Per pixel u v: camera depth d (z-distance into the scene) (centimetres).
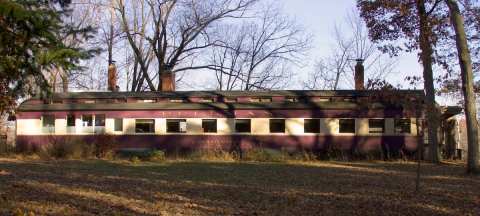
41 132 3500
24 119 3506
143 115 3444
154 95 3603
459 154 3219
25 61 1004
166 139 3403
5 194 1248
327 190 1480
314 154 3111
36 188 1394
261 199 1299
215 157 3017
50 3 1045
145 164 2528
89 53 1081
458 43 2073
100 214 1047
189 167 2339
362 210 1150
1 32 953
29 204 1121
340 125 3291
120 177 1788
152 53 4803
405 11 2444
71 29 1080
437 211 1139
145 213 1073
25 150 3400
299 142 3303
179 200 1257
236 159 2961
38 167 2186
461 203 1247
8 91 1059
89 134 3469
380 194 1396
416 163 2689
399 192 1436
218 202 1241
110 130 3456
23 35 978
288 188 1521
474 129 2028
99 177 1770
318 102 3347
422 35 2275
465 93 2055
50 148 3098
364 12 2622
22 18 939
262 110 3356
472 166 2014
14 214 1002
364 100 3022
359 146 3234
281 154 3058
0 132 3522
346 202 1256
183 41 4800
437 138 2762
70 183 1551
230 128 3372
